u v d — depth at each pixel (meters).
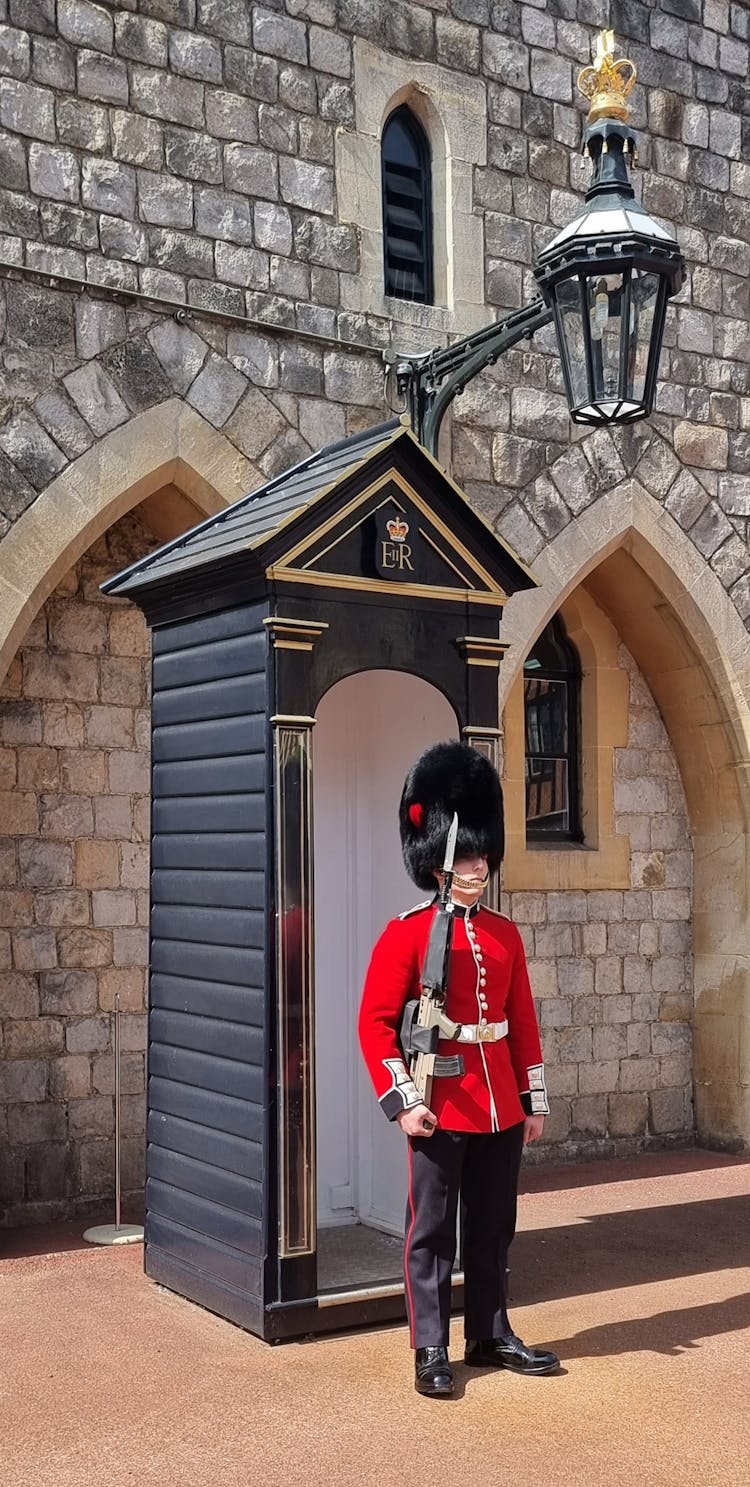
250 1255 4.15
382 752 5.08
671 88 7.52
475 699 4.54
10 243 5.50
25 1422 3.58
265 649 4.16
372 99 6.46
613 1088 7.46
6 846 5.84
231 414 5.99
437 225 6.75
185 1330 4.25
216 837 4.39
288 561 4.13
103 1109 5.96
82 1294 4.65
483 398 6.75
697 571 7.41
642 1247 5.42
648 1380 3.91
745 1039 7.52
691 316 7.50
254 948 4.18
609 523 7.10
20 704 5.91
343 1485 3.22
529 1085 4.06
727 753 7.60
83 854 6.00
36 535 5.51
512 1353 3.96
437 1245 3.87
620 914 7.56
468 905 4.02
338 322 6.29
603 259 4.75
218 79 6.03
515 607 6.78
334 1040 5.11
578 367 4.91
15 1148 5.75
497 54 6.91
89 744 6.05
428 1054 3.88
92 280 5.66
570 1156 7.27
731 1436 3.52
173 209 5.88
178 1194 4.55
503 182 6.90
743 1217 5.95
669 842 7.74
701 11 7.66
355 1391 3.78
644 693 7.73
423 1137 3.88
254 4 6.14
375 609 4.34
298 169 6.23
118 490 5.69
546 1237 5.59
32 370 5.54
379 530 4.33
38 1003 5.86
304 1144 4.14
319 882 5.11
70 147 5.65
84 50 5.70
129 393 5.73
